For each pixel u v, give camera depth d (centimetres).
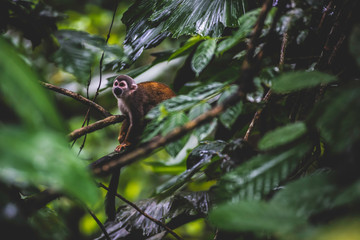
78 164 123
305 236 115
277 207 134
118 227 349
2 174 126
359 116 137
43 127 126
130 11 381
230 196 172
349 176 141
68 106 736
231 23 333
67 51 189
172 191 293
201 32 330
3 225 155
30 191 210
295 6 242
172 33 335
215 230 265
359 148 144
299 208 137
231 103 158
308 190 141
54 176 112
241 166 177
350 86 146
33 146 115
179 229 548
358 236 107
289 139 161
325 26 289
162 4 359
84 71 184
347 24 240
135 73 472
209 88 187
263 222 125
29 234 164
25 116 120
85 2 942
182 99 184
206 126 183
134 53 351
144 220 317
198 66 198
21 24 231
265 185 167
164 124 177
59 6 864
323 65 257
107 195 374
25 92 123
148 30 359
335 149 139
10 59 126
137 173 716
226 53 404
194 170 260
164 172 508
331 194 137
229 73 414
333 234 110
